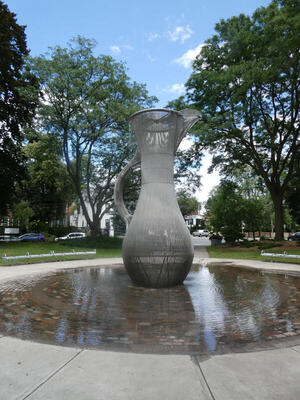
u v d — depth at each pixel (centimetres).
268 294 714
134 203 3509
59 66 2405
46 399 261
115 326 474
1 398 262
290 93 2291
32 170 4169
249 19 2233
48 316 532
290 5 1681
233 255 2009
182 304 615
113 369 319
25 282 895
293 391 273
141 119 866
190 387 280
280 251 2020
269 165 2839
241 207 3070
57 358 348
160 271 778
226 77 2016
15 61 2597
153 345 392
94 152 2842
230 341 408
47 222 4669
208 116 2306
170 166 862
